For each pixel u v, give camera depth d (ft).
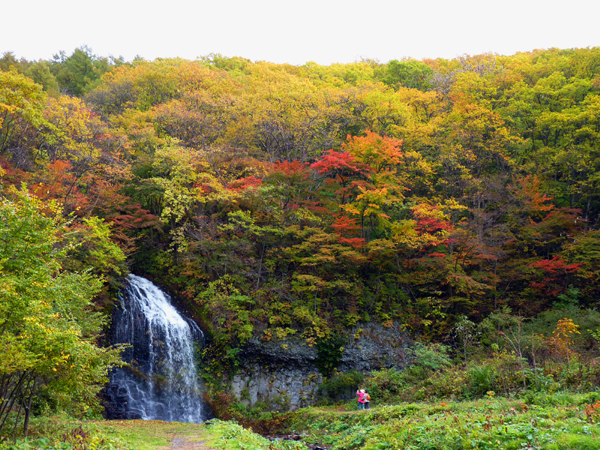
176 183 111.75
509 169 146.20
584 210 133.28
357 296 109.70
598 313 94.22
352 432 58.75
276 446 49.78
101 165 108.27
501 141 140.26
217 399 94.27
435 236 112.78
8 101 68.95
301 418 83.56
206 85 164.86
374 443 42.55
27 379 40.06
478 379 61.67
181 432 58.59
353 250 109.29
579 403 40.60
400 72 207.62
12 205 34.35
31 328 31.45
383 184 112.06
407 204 127.75
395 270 118.73
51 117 104.53
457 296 112.57
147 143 134.00
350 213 119.03
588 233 111.45
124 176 114.01
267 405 93.61
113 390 89.56
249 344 98.37
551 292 110.22
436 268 112.88
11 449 31.53
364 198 110.11
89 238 89.15
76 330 35.42
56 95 180.75
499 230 120.57
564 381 51.29
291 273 115.96
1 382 36.06
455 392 62.59
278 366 98.43
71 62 263.70
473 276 110.83
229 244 105.91
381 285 114.52
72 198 97.45
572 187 127.85
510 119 149.59
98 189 109.91
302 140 141.28
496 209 128.26
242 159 122.11
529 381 55.01
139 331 100.37
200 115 137.59
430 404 58.70
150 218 114.93
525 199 123.75
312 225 117.91
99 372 41.63
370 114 148.66
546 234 117.60
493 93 159.84
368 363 100.48
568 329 71.41
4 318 32.04
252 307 105.40
